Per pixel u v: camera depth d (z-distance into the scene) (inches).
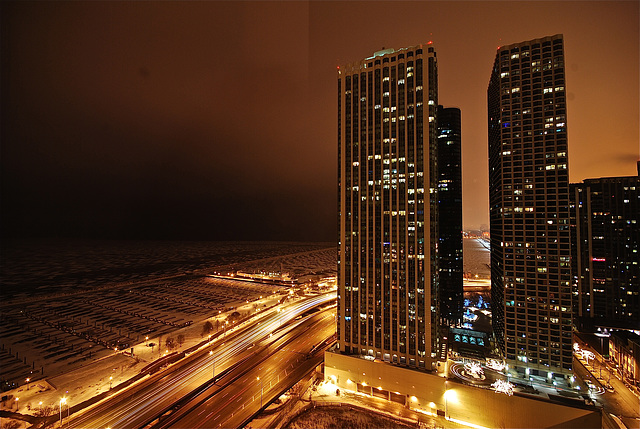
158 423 4082.2
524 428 4067.4
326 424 4207.7
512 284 5024.6
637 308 6855.3
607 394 4845.0
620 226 7012.8
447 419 4419.3
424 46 5073.8
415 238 5002.5
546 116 4928.6
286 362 5915.4
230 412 4308.6
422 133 5019.7
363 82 5546.3
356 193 5526.6
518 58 5142.7
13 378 5482.3
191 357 6225.4
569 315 4685.0
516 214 5044.3
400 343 5034.5
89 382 5246.1
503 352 5162.4
